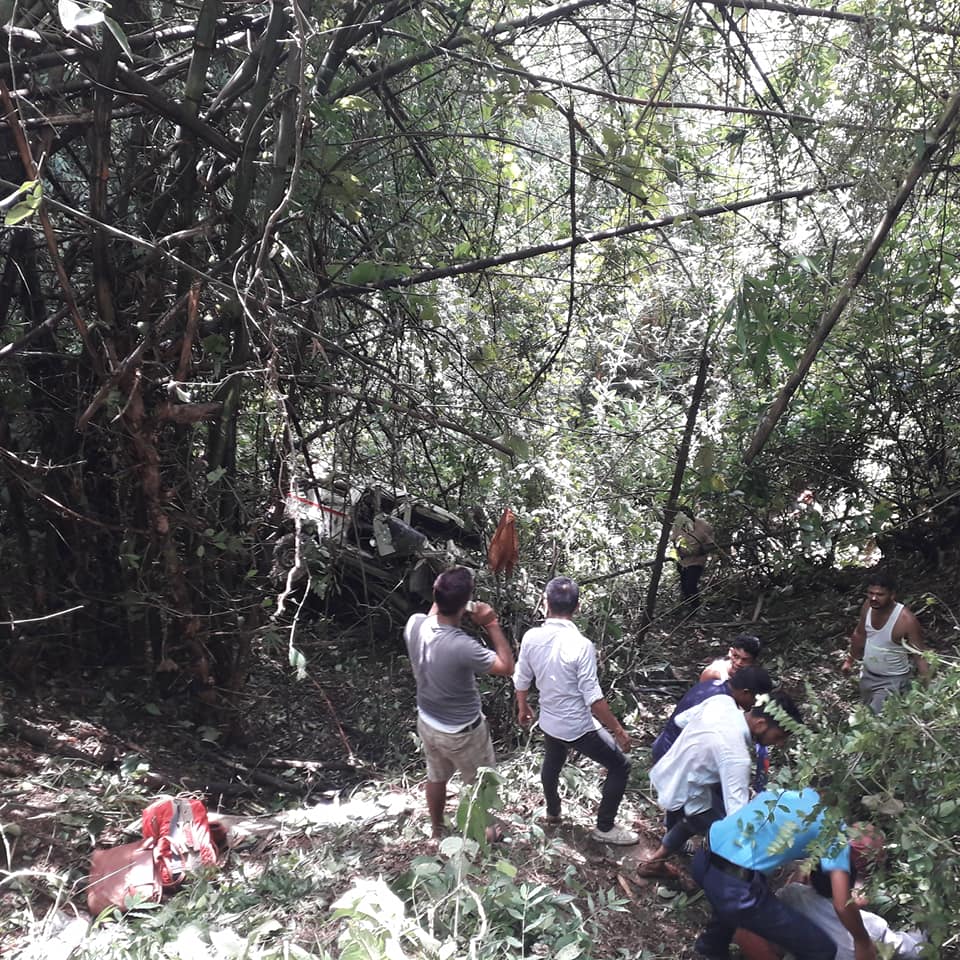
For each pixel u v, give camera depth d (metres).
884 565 9.17
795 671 7.39
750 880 3.75
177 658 6.15
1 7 4.32
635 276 6.80
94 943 3.62
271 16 4.94
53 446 6.04
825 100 6.20
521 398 7.33
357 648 7.79
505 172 7.58
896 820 3.16
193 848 4.36
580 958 3.68
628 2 5.84
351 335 6.25
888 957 3.37
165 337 5.59
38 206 4.10
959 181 6.91
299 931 3.75
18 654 5.86
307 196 5.85
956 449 8.38
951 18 5.69
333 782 5.91
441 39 5.93
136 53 5.73
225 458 5.82
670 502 7.42
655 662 7.78
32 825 4.56
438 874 3.90
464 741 4.42
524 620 6.57
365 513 7.39
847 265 6.03
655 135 6.17
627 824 5.10
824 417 8.85
